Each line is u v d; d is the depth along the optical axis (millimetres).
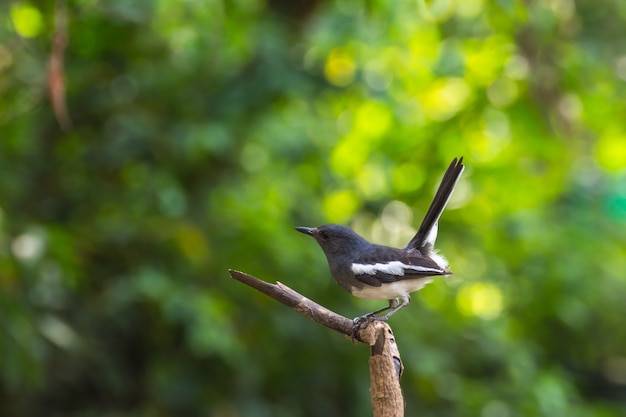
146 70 13258
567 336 16922
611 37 14266
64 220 13258
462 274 15797
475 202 14969
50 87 9594
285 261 12562
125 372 12906
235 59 12883
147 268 11914
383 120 14211
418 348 13461
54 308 11906
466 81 13773
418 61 13617
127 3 11719
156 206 12742
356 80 13273
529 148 13570
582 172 16750
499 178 14344
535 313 16016
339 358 13164
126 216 12594
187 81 13117
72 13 10898
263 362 12750
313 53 13305
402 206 15062
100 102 13227
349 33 12867
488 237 15250
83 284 12398
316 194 14320
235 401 12500
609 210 16688
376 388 6180
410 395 13773
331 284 12984
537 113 13227
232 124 12883
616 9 14328
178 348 12680
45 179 13484
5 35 11758
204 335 11336
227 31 11867
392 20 12336
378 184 14836
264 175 13508
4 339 10391
